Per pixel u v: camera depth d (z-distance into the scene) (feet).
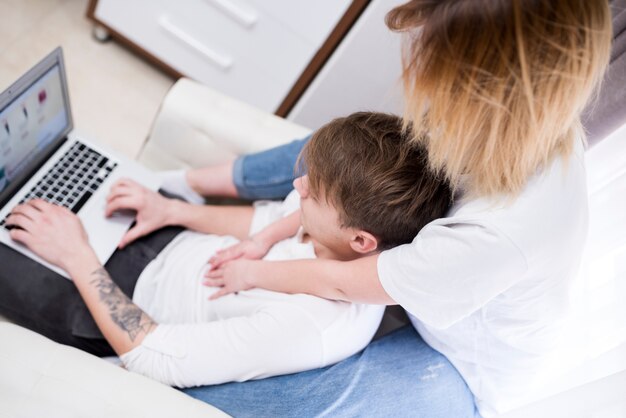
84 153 3.86
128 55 6.61
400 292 2.53
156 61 6.40
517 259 2.30
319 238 3.03
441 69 2.02
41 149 3.65
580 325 3.01
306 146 2.97
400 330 3.47
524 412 2.94
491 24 1.85
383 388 3.03
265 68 5.90
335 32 5.25
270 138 4.09
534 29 1.83
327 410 2.86
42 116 3.45
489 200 2.40
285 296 3.03
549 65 1.91
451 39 1.94
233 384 3.01
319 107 5.90
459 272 2.36
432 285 2.43
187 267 3.52
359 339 3.06
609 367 2.74
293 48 5.57
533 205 2.30
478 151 2.25
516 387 3.14
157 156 4.32
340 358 3.05
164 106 4.08
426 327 3.18
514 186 2.32
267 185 3.85
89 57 6.40
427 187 2.70
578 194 2.38
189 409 2.62
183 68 6.31
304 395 2.90
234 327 2.94
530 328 2.79
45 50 6.20
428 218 2.77
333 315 2.93
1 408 2.44
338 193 2.73
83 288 3.22
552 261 2.41
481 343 3.00
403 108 2.45
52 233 3.30
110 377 2.64
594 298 3.02
